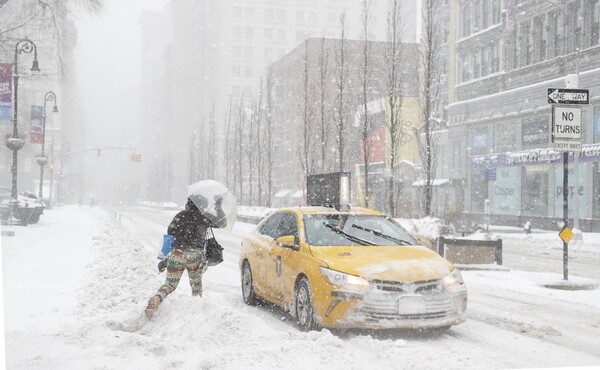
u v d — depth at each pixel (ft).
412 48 171.83
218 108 402.93
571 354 21.26
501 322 27.14
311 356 18.58
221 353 18.88
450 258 48.73
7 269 38.09
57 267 39.73
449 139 151.12
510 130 129.80
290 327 26.13
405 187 151.43
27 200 94.63
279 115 279.08
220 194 26.35
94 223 106.01
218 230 101.09
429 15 94.89
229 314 22.17
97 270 37.63
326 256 24.57
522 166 124.67
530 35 126.52
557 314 29.27
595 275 48.67
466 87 149.18
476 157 138.92
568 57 113.50
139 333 24.21
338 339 20.12
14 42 88.28
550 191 116.06
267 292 28.96
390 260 24.06
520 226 124.06
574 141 41.22
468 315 28.84
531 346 22.50
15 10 85.87
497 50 139.03
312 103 170.60
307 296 24.58
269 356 18.45
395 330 25.09
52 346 19.65
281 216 30.35
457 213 93.35
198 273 26.71
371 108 152.97
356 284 22.81
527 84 126.41
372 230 27.43
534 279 42.04
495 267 47.70
